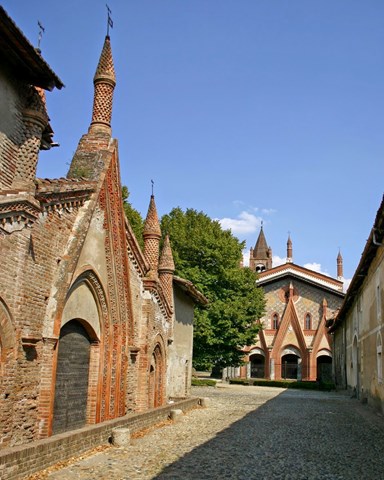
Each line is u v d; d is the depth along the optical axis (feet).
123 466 32.71
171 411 59.52
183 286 77.00
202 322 129.18
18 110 33.17
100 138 47.88
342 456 39.22
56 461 31.45
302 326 191.11
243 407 80.53
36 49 32.32
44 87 34.22
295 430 53.72
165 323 67.41
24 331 33.42
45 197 35.76
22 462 27.40
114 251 48.73
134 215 111.86
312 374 179.22
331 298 190.08
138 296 57.26
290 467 34.71
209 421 59.67
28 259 34.24
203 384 139.13
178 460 35.53
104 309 47.03
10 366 31.40
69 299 40.88
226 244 134.10
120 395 49.65
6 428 30.76
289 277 196.03
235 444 43.37
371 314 78.54
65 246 39.63
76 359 43.39
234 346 136.36
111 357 47.93
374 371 76.84
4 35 28.76
